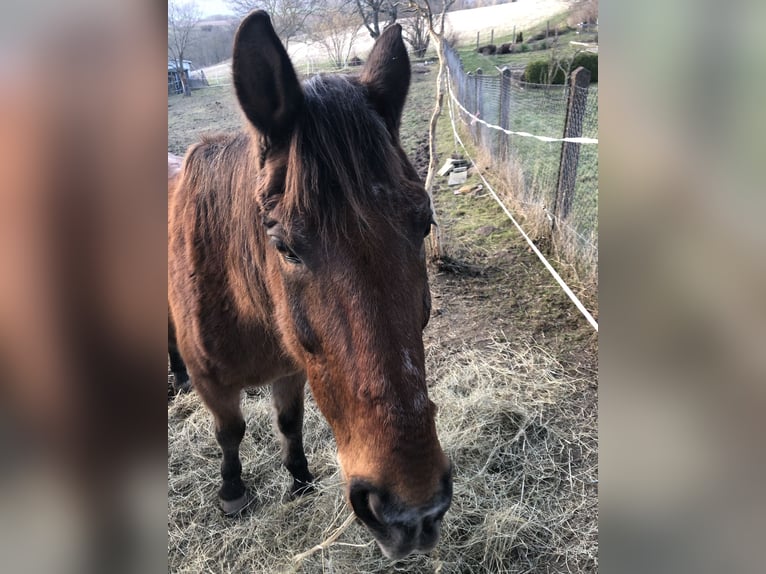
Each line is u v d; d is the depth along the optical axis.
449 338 3.92
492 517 2.48
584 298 4.12
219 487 2.84
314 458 2.95
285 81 1.42
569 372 3.46
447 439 2.92
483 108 8.20
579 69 4.36
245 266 1.90
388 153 1.40
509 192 5.98
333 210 1.33
